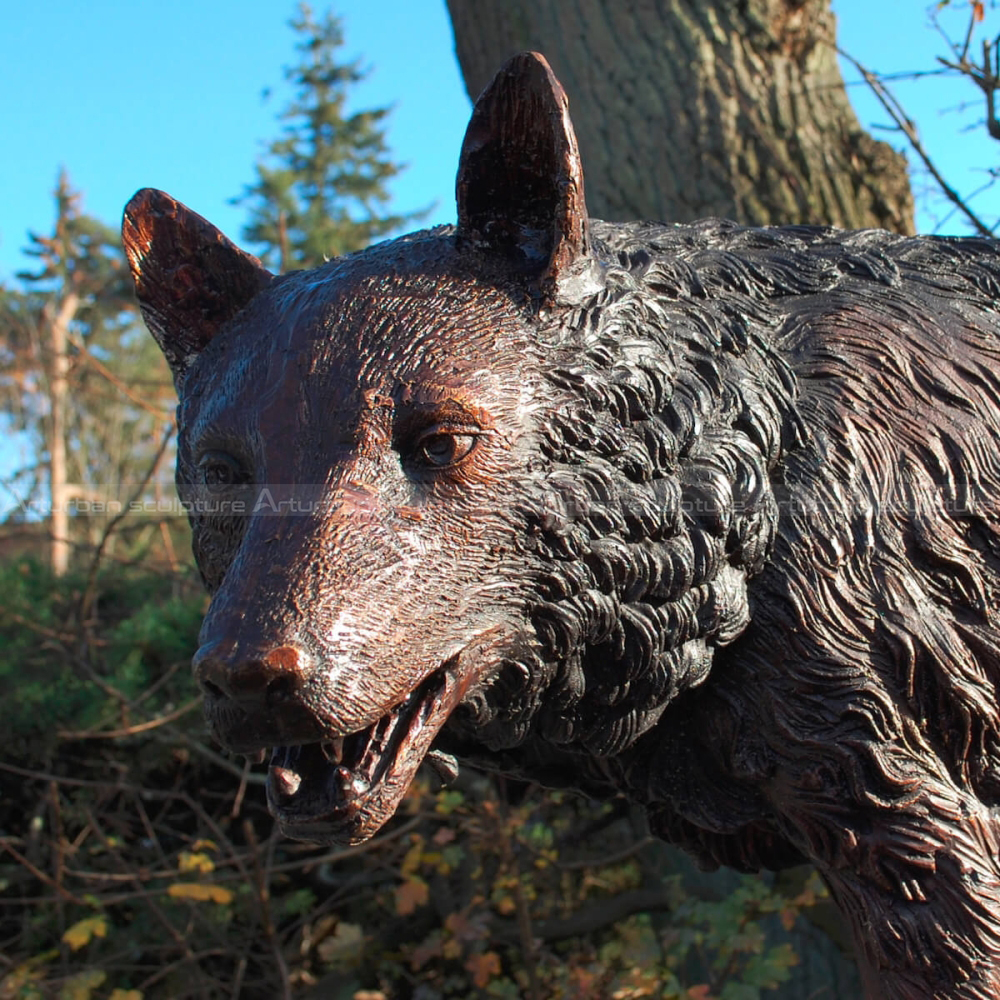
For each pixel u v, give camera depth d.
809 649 1.38
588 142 3.07
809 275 1.59
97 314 11.29
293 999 3.65
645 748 1.52
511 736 1.38
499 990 3.30
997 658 1.42
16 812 4.57
